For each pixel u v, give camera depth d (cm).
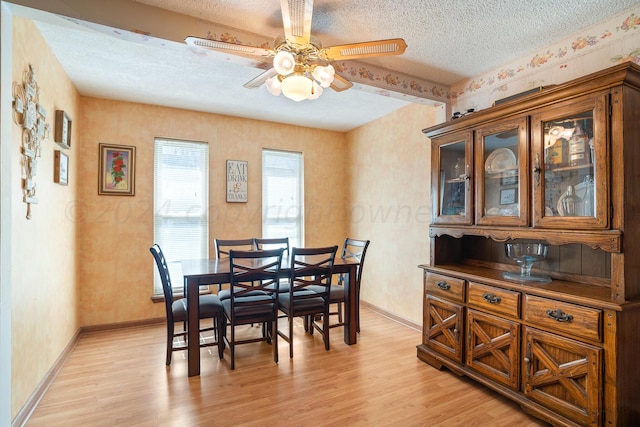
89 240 345
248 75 294
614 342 163
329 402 216
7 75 166
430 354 269
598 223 172
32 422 194
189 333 252
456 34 225
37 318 220
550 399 188
